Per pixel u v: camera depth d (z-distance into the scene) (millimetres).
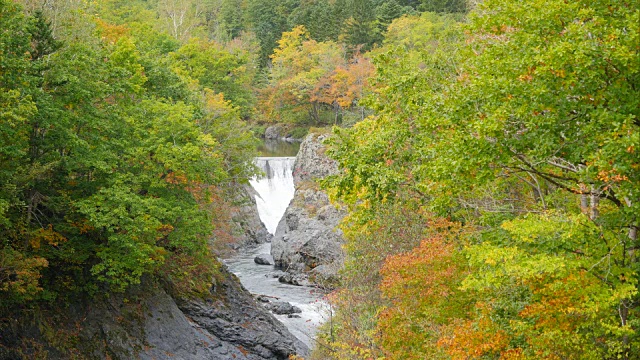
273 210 65125
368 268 22188
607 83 13070
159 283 31891
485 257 12883
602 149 11867
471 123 14562
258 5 116625
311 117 94500
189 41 71125
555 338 12781
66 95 24859
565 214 13211
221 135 46969
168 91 39219
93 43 31406
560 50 12305
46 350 24438
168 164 28109
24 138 22469
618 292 12109
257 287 44219
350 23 90875
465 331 14008
